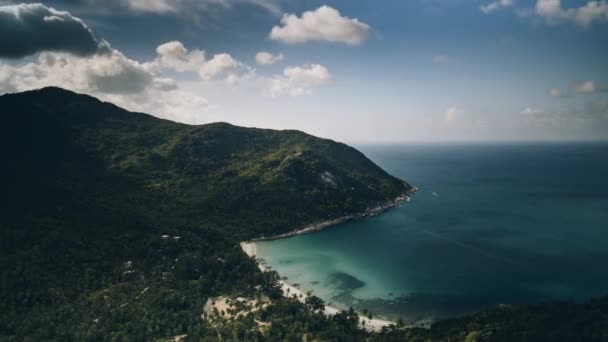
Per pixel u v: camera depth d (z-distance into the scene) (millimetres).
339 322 155250
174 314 151625
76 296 162375
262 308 163500
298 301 172375
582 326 133750
